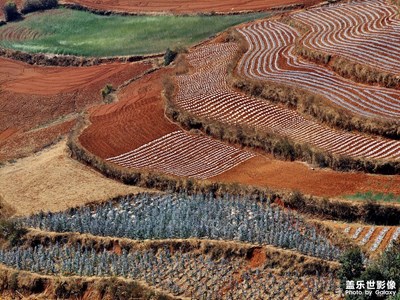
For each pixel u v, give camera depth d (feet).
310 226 140.36
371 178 155.43
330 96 199.00
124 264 136.98
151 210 155.84
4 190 175.73
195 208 151.94
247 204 150.20
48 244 150.00
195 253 138.31
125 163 179.32
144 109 217.36
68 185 173.58
